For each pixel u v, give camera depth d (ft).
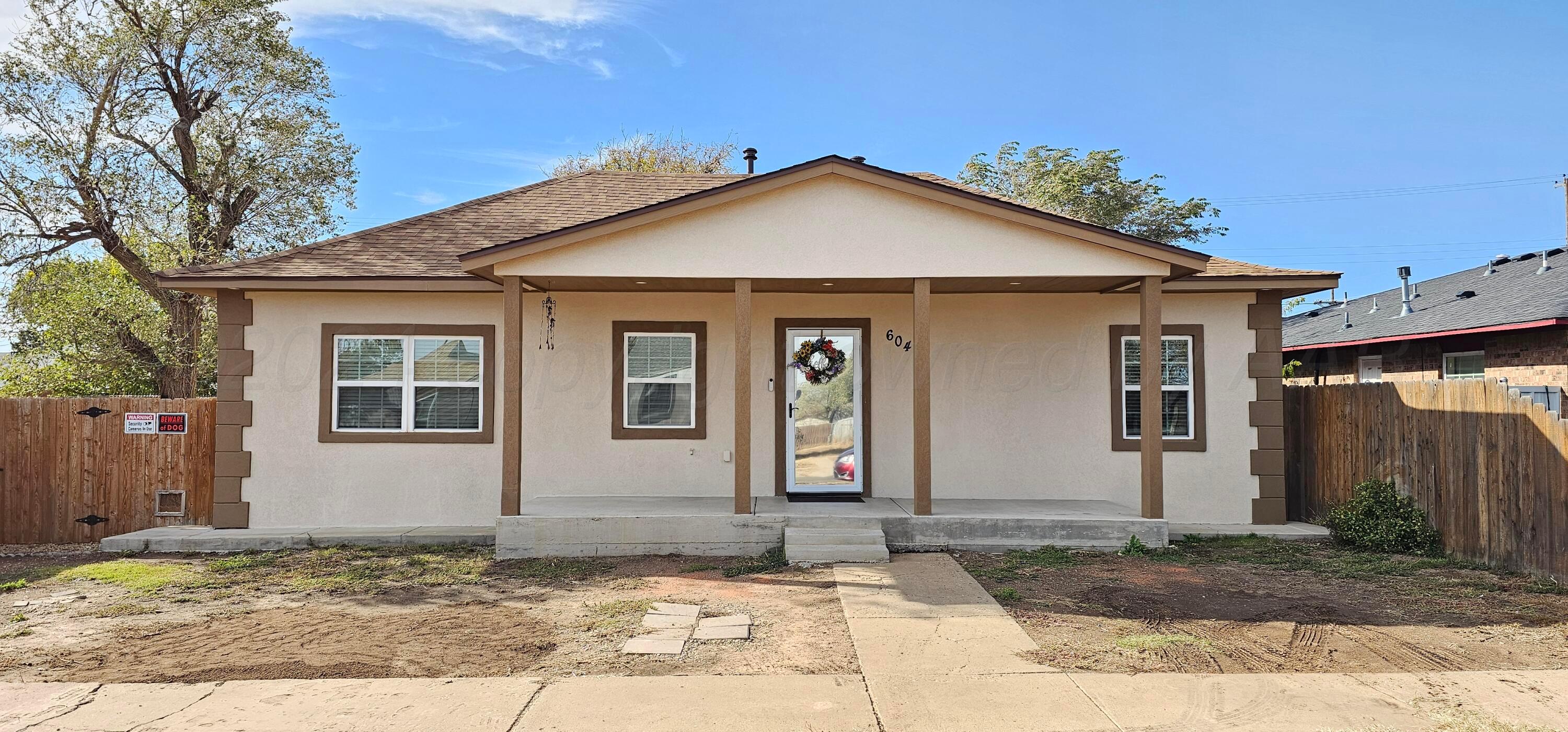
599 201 42.42
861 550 29.25
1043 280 31.76
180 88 65.77
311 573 28.25
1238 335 36.06
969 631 20.94
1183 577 26.89
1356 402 34.09
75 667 18.58
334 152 70.33
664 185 44.83
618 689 16.94
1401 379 53.67
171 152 65.31
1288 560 29.17
